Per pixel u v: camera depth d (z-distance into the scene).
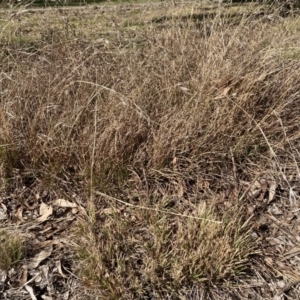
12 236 2.57
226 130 3.14
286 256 2.63
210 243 2.48
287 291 2.45
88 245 2.50
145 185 2.95
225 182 3.04
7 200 2.85
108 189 2.87
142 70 3.34
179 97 3.28
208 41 3.58
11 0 3.67
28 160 2.98
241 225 2.70
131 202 2.85
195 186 2.99
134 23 4.57
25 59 3.39
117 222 2.63
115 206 2.81
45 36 3.72
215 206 2.84
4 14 3.82
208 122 3.13
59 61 3.34
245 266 2.49
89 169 2.87
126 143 2.97
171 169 3.04
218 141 3.12
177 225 2.70
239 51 3.48
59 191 2.88
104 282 2.33
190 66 3.56
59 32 3.67
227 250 2.44
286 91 3.24
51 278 2.42
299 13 4.38
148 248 2.51
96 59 3.42
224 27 3.79
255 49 3.47
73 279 2.42
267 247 2.67
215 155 3.11
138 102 3.06
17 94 3.07
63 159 2.92
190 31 3.88
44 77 3.24
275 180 3.09
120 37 3.83
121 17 4.70
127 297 2.33
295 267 2.58
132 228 2.68
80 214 2.75
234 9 4.41
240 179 3.07
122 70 3.33
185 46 3.69
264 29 3.81
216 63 3.33
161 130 2.97
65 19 3.82
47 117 3.02
